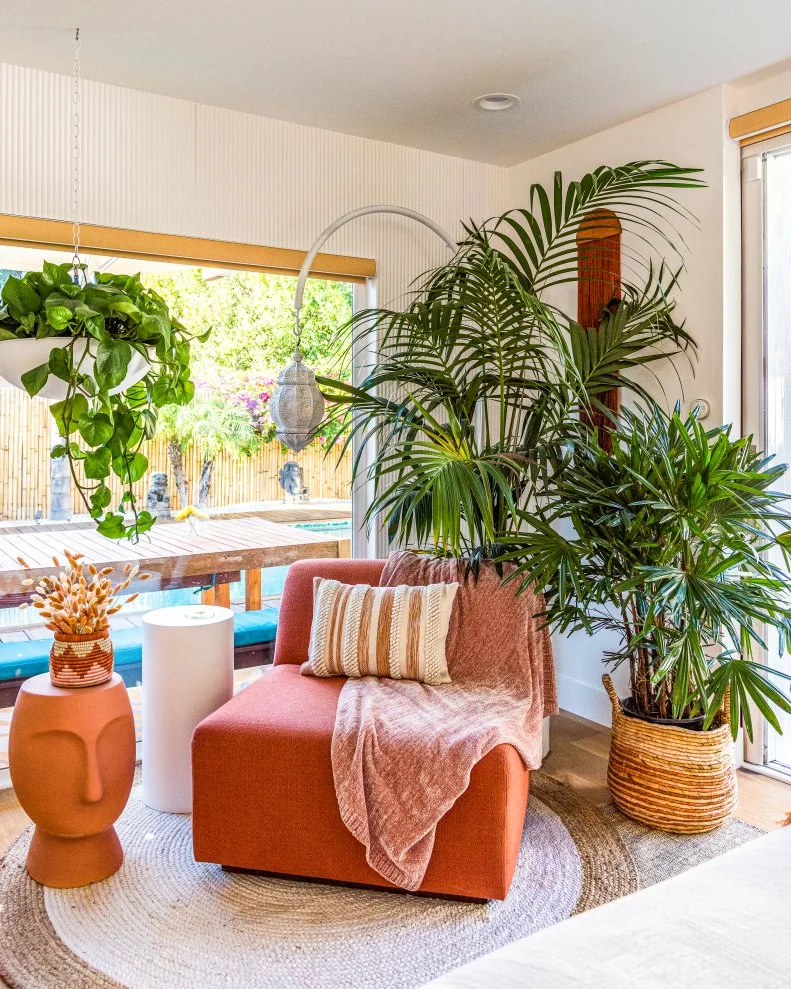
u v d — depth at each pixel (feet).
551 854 8.00
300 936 6.68
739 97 9.80
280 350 11.32
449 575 9.50
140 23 8.11
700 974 2.87
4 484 9.54
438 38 8.47
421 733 7.22
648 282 10.29
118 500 10.22
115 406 5.53
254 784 7.33
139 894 7.30
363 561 10.13
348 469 11.95
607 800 9.25
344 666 8.84
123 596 10.29
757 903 3.36
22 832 8.53
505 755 6.99
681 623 8.36
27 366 4.81
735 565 8.05
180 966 6.29
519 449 10.05
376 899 7.23
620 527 8.32
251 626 11.05
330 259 11.23
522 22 8.14
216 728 7.43
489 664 9.00
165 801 8.91
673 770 8.41
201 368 10.71
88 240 9.52
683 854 7.99
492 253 9.68
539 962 2.97
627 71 9.31
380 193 11.60
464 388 10.56
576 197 9.70
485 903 7.15
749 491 7.54
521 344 12.14
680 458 8.22
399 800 6.96
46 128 9.25
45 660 9.70
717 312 9.86
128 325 4.97
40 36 8.37
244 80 9.49
